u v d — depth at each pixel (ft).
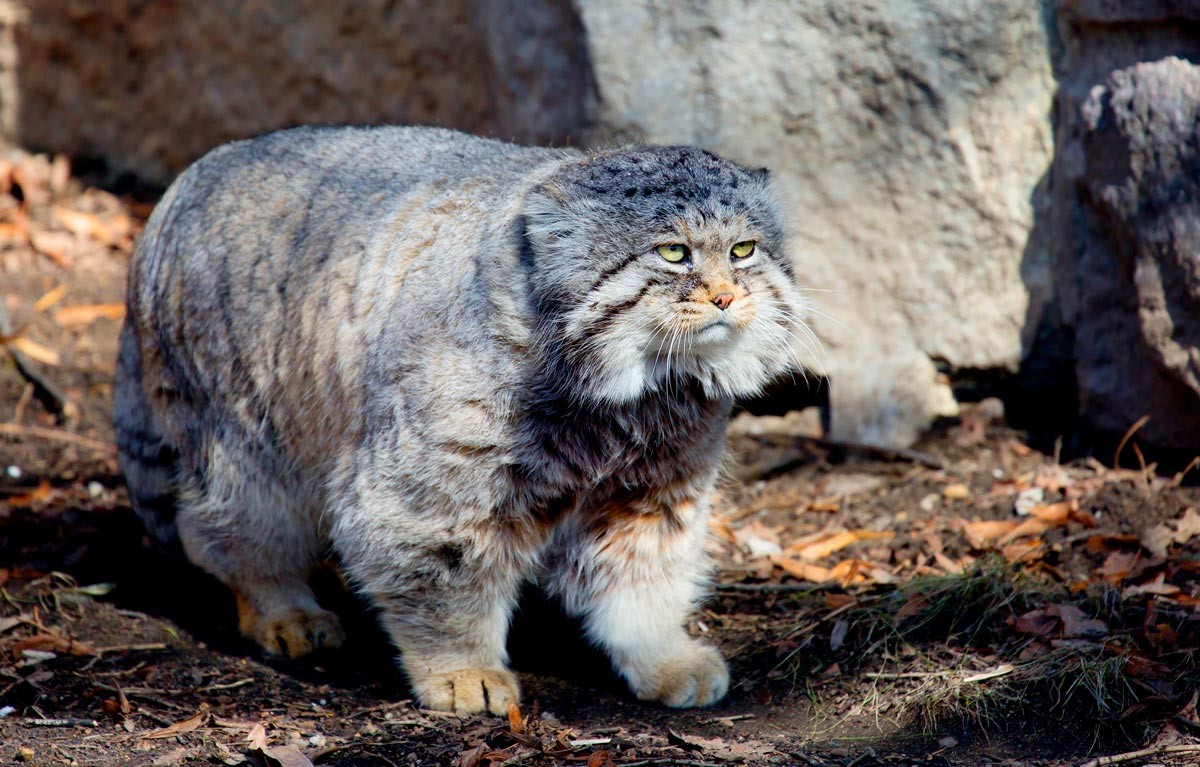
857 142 40.73
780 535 38.04
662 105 40.60
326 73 54.90
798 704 29.22
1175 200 36.14
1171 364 36.86
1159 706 26.94
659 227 26.22
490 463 27.14
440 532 27.68
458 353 26.91
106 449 43.47
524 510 27.94
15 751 26.21
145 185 59.93
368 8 53.16
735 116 40.52
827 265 41.65
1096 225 39.22
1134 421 39.04
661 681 29.76
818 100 40.37
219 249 31.55
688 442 28.58
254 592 32.71
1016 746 26.55
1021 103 40.11
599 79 40.50
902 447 42.24
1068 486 37.68
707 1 39.75
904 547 36.11
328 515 30.66
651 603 30.12
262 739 26.68
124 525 39.11
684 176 26.73
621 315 26.43
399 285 28.19
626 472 28.40
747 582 35.50
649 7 39.99
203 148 58.80
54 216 55.52
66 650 31.14
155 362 33.04
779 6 39.73
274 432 31.12
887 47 39.78
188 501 32.86
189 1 57.36
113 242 54.39
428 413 27.07
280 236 30.83
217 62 57.36
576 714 29.27
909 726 27.63
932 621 31.35
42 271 52.49
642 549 29.53
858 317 42.04
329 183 30.99
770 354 28.32
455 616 28.81
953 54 39.68
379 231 29.17
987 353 41.73
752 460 42.09
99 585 34.83
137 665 30.83
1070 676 28.04
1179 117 35.96
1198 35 36.40
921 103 40.16
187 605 34.78
